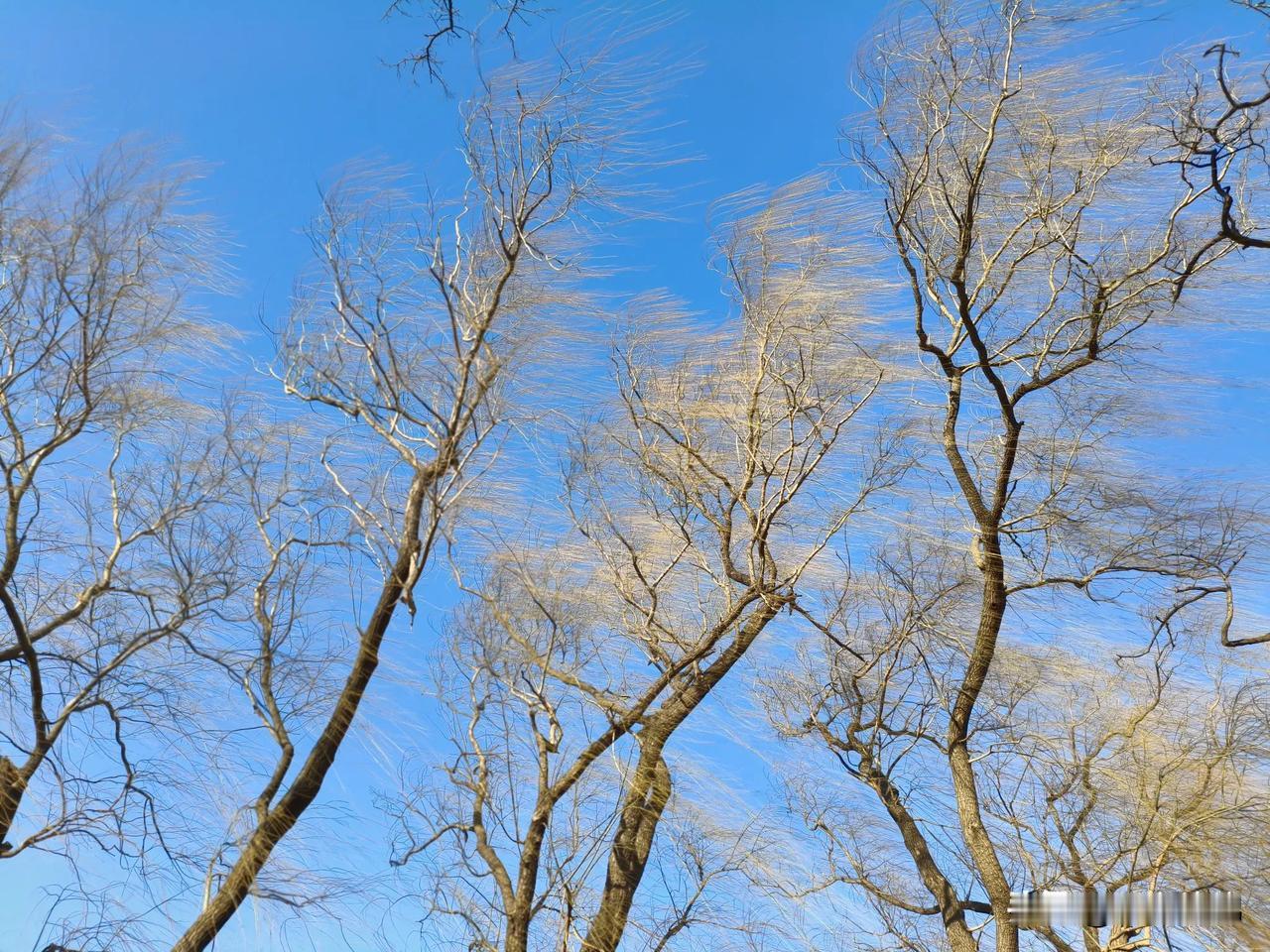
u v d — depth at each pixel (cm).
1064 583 995
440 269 851
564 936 784
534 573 898
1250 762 883
